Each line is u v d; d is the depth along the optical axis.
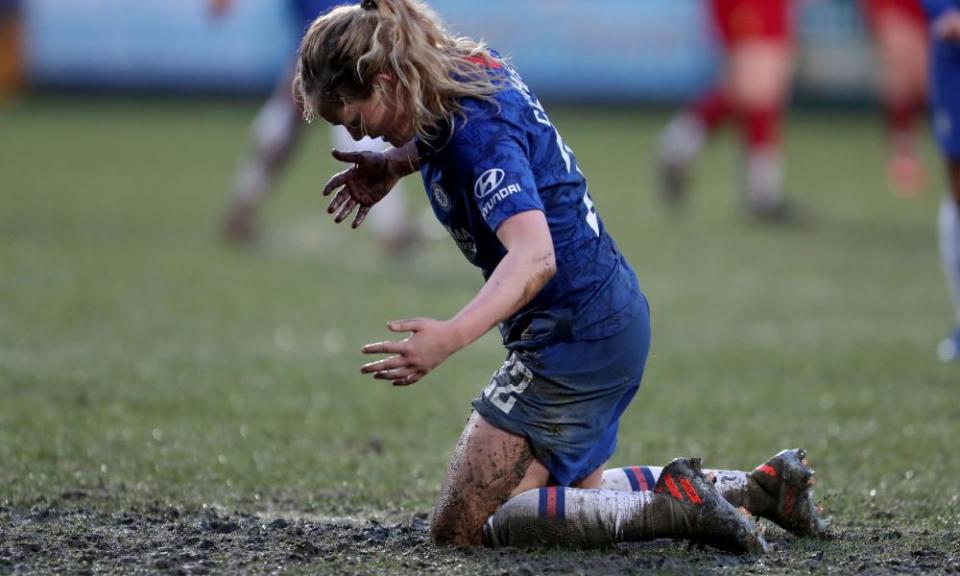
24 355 23.41
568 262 12.36
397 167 13.78
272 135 38.06
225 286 31.70
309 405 20.61
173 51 77.44
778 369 23.52
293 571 12.03
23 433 18.02
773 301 31.05
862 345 25.61
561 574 11.84
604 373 12.62
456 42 12.33
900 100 52.84
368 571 12.02
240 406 20.33
